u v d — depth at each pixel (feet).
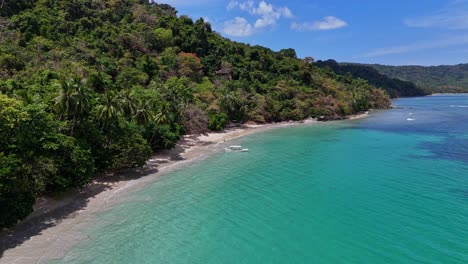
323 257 81.97
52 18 306.35
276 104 371.15
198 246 87.45
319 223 101.19
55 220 101.30
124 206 113.91
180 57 364.99
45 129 112.68
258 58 483.92
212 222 102.01
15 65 223.10
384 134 271.49
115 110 143.43
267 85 415.03
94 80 207.31
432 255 81.97
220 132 284.41
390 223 100.37
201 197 123.75
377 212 108.88
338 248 86.28
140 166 151.23
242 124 330.54
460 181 139.54
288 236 93.15
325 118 393.70
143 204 115.96
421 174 151.33
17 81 190.08
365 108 491.72
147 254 82.99
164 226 98.89
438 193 125.49
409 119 377.30
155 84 253.44
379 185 136.87
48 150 109.29
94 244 87.45
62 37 286.46
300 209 112.27
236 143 236.84
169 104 224.74
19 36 265.54
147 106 182.70
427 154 192.24
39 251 83.20
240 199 121.60
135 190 130.62
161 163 174.60
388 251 84.28
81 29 318.45
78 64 241.55
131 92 186.29
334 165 171.01
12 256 80.48
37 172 101.30
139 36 364.79
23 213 91.81
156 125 188.85
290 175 153.17
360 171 158.61
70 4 342.44
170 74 326.44
